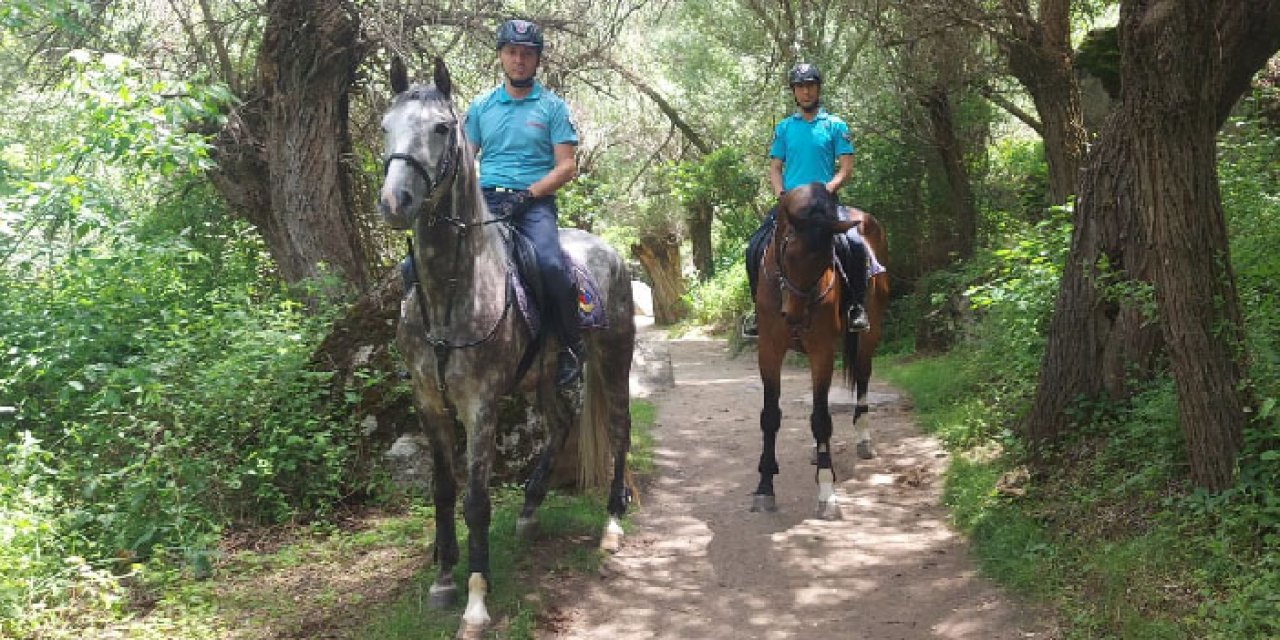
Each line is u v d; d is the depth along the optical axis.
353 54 11.52
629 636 5.14
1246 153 8.41
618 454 6.56
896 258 16.23
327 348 7.66
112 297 8.05
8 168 8.31
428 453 7.34
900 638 5.07
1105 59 12.04
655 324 27.28
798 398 11.80
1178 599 4.81
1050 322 7.41
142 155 7.88
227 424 7.00
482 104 6.00
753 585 5.83
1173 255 5.34
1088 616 4.87
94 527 6.28
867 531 6.72
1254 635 4.30
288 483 7.01
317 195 11.34
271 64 11.17
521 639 4.96
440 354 5.05
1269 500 5.02
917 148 15.66
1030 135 19.44
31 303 7.96
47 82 11.62
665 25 20.00
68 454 6.93
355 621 5.17
